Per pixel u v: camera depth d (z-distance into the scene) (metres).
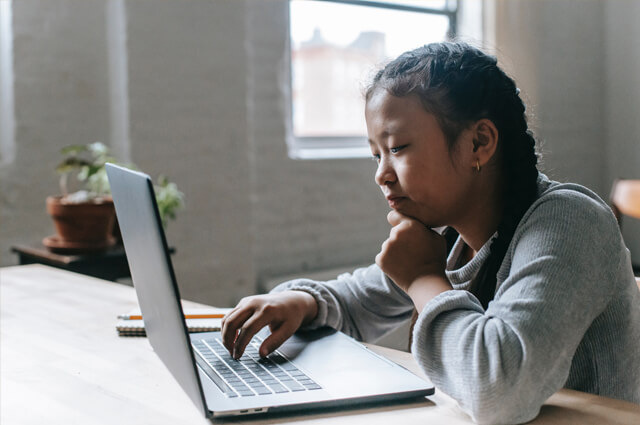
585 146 4.69
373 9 3.87
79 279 1.64
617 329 0.87
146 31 2.92
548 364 0.75
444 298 0.83
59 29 2.82
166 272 0.69
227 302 3.28
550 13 4.40
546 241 0.82
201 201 3.15
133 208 0.80
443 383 0.79
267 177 3.48
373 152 0.97
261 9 3.40
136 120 2.92
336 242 3.79
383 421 0.75
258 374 0.87
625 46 4.62
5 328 1.20
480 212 0.96
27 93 2.75
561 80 4.50
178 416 0.78
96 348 1.07
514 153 0.94
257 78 3.42
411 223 0.92
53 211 2.47
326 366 0.90
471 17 4.16
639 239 3.83
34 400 0.85
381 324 1.19
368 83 0.96
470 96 0.89
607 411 0.78
